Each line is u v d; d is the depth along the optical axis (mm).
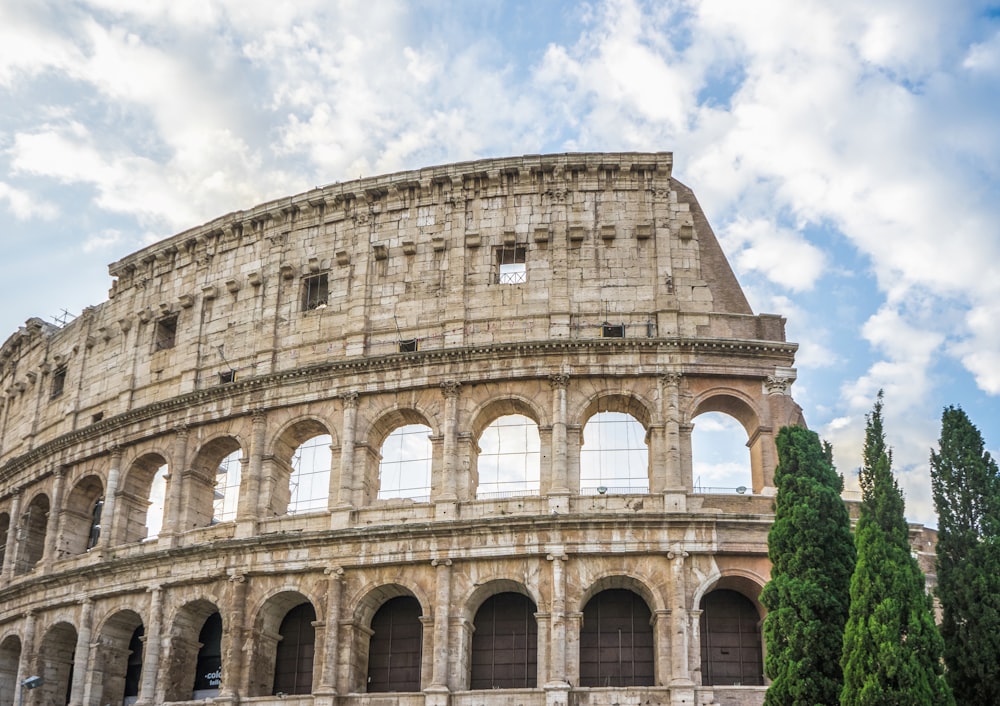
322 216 82438
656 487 69188
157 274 89062
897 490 56406
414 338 75938
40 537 92938
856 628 53281
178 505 78062
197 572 73438
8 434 100312
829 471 61938
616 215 76750
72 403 90375
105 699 76938
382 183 80438
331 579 69188
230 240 85562
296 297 80750
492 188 78812
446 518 69250
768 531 65562
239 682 69375
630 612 68500
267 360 79250
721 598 68375
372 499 73500
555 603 65188
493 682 68000
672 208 76750
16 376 103125
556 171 77875
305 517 72812
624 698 62875
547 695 62812
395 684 69562
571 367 71938
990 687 53594
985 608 54812
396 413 74438
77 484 86875
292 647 73000
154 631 73625
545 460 70438
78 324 94875
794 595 56938
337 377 75688
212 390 78750
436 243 78000
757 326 73500
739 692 62250
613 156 77562
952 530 58000
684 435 70062
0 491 96250
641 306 74125
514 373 72250
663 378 71375
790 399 71500
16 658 87500
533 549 66750
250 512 74375
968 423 60188
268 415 77188
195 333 83812
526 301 75000
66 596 79938
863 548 54969
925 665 51844
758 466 70375
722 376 71625
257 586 71500
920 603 53094
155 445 81750
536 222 77250
